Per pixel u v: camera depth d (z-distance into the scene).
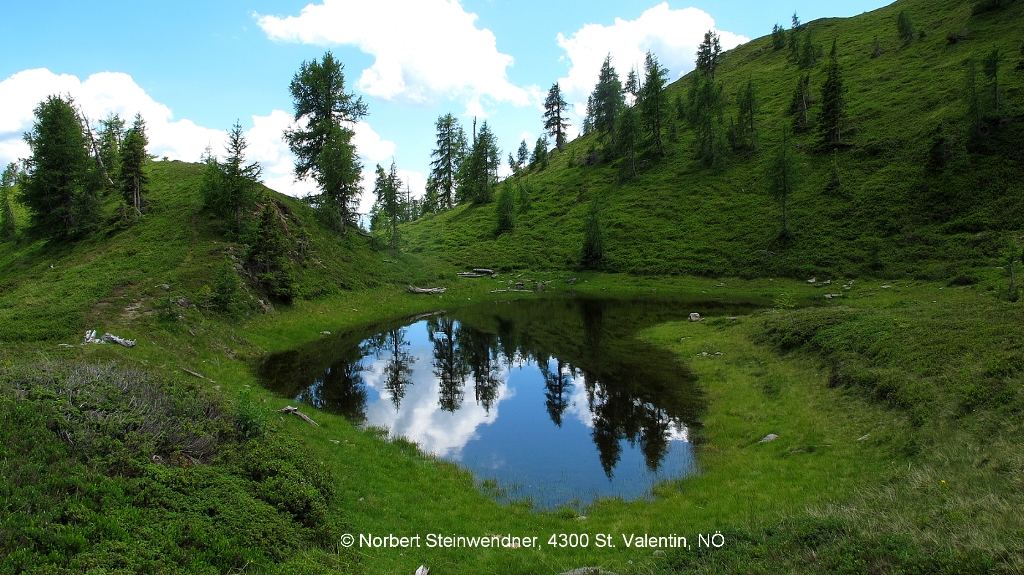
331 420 21.70
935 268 50.19
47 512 8.78
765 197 78.56
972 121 66.06
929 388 16.91
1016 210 52.97
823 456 16.09
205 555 9.22
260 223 44.66
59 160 51.25
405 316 51.72
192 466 12.48
